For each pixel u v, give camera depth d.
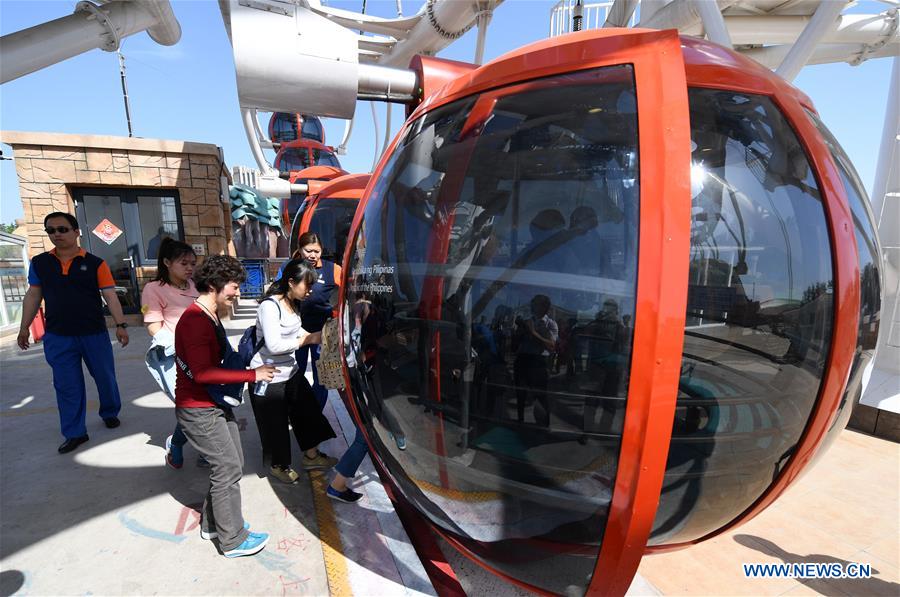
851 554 2.48
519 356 1.38
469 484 1.62
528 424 1.41
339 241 7.01
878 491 3.07
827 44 5.76
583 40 1.44
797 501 2.96
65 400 3.66
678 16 4.38
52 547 2.52
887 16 5.32
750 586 2.24
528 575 1.68
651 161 1.20
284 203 11.53
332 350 2.91
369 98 2.42
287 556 2.45
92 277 3.75
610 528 1.37
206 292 2.31
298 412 3.30
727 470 1.42
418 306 1.62
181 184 8.93
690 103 1.36
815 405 1.42
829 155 1.43
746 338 1.31
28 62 4.74
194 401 2.27
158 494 3.06
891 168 4.30
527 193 1.42
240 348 3.01
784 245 1.32
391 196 1.86
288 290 2.92
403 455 1.81
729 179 1.32
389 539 2.61
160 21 6.10
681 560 2.42
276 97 2.26
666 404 1.20
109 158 8.41
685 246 1.15
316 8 7.91
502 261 1.43
